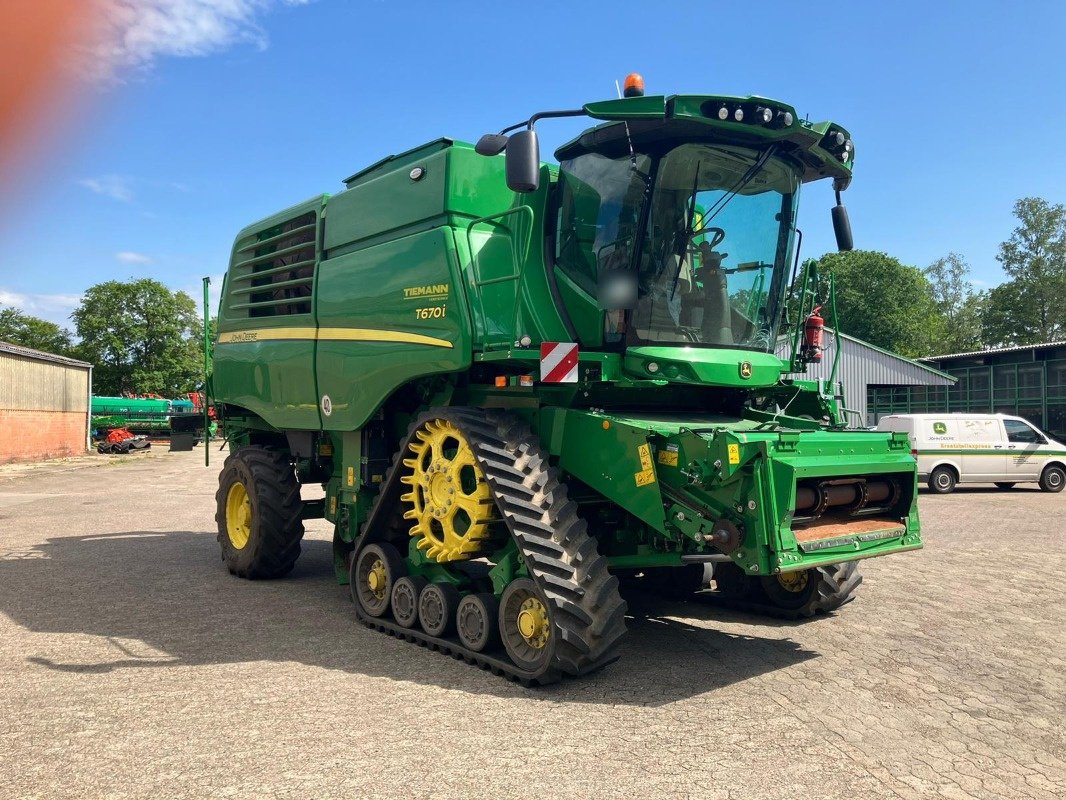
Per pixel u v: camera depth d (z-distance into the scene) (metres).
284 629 5.75
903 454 5.10
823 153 5.29
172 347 69.75
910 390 39.31
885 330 58.16
